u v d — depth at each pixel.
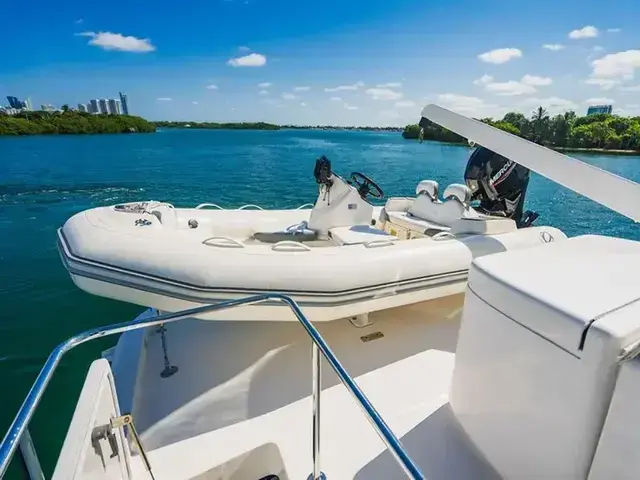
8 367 2.98
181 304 2.01
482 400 1.20
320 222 3.28
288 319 2.05
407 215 3.56
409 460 0.73
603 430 0.85
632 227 7.36
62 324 3.58
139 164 16.42
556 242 1.44
